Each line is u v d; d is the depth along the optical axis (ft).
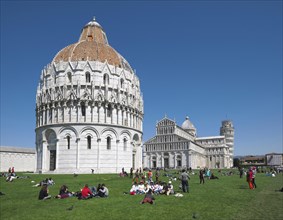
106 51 307.17
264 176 252.62
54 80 282.36
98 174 239.30
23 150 485.15
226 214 73.26
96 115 269.64
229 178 217.56
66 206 87.97
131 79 308.81
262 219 67.62
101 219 69.62
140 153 314.55
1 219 75.00
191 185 149.18
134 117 304.09
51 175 232.53
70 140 263.08
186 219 68.44
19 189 141.38
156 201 94.12
